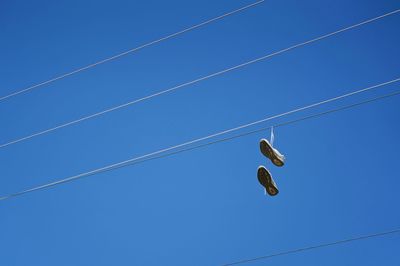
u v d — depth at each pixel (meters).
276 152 10.27
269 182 10.33
